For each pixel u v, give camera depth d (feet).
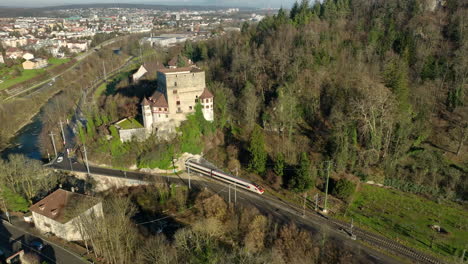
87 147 428.97
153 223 317.22
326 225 288.30
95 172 393.70
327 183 318.65
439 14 513.45
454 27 479.82
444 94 419.54
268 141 412.57
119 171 399.03
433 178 338.75
